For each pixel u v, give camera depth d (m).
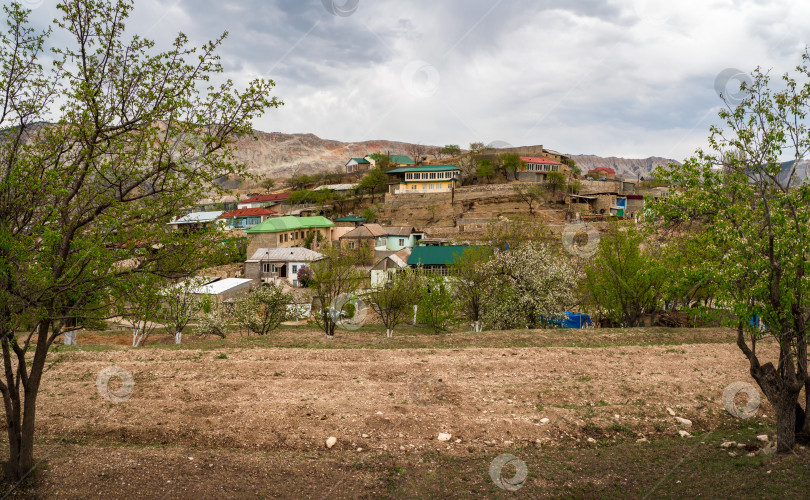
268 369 17.72
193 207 9.90
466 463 11.55
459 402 15.01
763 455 11.20
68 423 13.33
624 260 28.14
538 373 17.52
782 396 11.16
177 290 10.45
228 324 34.62
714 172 11.01
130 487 10.03
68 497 9.57
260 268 58.41
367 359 19.23
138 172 9.24
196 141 9.31
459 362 18.66
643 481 10.41
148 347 21.47
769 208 10.46
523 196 85.44
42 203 9.16
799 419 11.68
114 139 9.00
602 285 29.19
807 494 8.77
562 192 86.12
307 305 40.38
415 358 19.27
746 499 8.96
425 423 13.52
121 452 11.63
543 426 13.52
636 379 16.78
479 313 30.11
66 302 9.91
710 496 9.32
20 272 9.08
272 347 21.30
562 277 29.27
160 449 11.97
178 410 14.22
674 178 11.26
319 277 31.33
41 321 9.82
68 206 9.28
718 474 10.36
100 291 9.62
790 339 10.97
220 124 9.39
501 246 40.16
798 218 10.30
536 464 11.45
